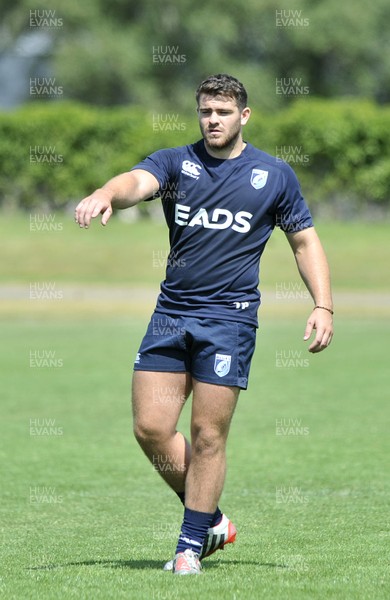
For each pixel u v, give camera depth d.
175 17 168.88
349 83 181.12
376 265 101.25
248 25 171.25
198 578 20.34
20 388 51.88
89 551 23.94
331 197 125.31
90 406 47.31
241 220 21.20
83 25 171.00
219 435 21.38
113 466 35.72
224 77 21.03
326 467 35.31
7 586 19.73
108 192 19.64
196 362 21.28
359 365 59.47
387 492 31.44
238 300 21.39
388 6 173.75
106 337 71.12
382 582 19.88
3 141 124.81
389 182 123.12
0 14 182.00
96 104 175.38
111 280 97.00
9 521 27.83
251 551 23.62
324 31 169.25
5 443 39.53
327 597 18.61
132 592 19.03
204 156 21.30
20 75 192.12
